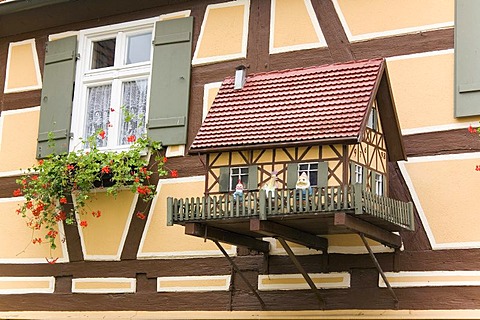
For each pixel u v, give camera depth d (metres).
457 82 6.88
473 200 6.70
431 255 6.77
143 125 8.36
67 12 8.92
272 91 7.02
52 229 8.31
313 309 7.14
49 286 8.47
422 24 7.16
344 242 7.11
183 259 7.83
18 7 8.96
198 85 8.09
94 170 8.02
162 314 7.79
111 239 8.22
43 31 9.16
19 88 9.15
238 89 7.19
